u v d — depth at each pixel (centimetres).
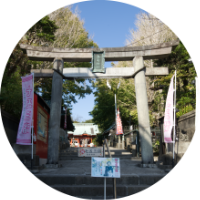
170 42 992
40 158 998
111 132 2092
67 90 1930
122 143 1816
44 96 1753
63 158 1216
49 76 1027
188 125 875
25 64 1346
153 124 1552
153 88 1348
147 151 928
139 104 980
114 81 1895
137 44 1584
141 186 675
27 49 990
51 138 940
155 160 1144
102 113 2153
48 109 1262
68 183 705
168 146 1016
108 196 654
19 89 919
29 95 803
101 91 2169
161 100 1591
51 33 1431
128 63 1964
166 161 861
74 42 1791
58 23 1788
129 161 1121
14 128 905
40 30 1391
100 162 548
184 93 1136
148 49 1012
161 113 1546
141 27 1605
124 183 715
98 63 1012
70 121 2333
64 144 1906
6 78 927
